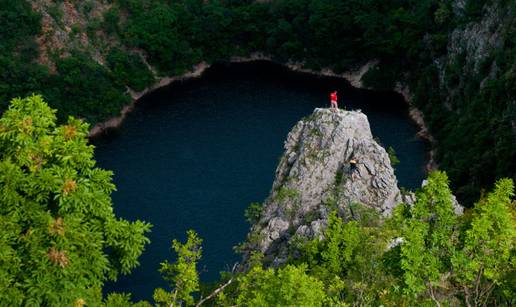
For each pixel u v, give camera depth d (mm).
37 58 145250
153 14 159875
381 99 153125
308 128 84875
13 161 39375
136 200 121625
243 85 159750
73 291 38062
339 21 157375
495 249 41875
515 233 41312
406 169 128375
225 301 53375
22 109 40344
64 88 143625
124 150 137625
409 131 140875
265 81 161000
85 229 39188
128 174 129500
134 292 101500
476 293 44625
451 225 42500
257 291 46562
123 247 41031
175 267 53000
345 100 153625
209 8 164750
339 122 82375
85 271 38719
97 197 39906
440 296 50156
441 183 42031
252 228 84938
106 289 101750
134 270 105062
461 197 112438
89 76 146625
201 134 141750
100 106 145250
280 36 165250
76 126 41781
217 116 148375
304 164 82188
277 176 85938
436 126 136875
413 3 154125
